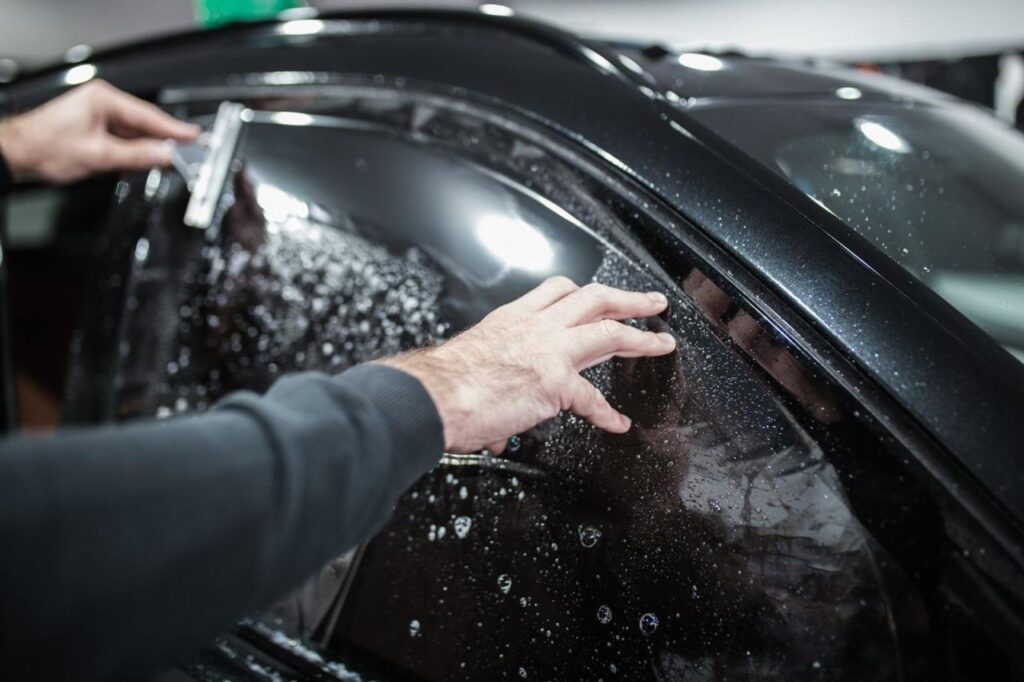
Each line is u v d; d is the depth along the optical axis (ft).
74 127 4.09
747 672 2.25
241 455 1.53
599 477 2.50
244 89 3.86
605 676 2.42
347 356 3.02
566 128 2.95
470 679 2.63
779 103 3.42
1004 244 3.10
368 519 1.70
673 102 3.06
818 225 2.59
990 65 14.64
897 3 15.38
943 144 3.60
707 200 2.64
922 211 3.07
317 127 3.50
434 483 2.77
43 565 1.29
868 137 3.39
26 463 1.33
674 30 18.01
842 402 2.26
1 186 4.25
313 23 4.15
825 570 2.20
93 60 4.90
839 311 2.37
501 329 2.23
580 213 2.76
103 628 1.35
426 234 2.98
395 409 1.78
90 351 3.97
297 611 3.07
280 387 1.81
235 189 3.59
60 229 9.67
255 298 3.35
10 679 1.30
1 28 20.34
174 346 3.59
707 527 2.34
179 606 1.43
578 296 2.40
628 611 2.40
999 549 2.06
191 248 3.64
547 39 3.38
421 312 2.89
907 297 2.44
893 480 2.17
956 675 2.07
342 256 3.15
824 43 16.55
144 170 4.01
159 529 1.39
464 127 3.14
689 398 2.42
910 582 2.13
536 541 2.56
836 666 2.17
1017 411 2.22
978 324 2.54
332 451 1.63
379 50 3.65
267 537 1.52
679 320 2.50
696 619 2.32
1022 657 2.01
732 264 2.50
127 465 1.41
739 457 2.33
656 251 2.60
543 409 2.17
